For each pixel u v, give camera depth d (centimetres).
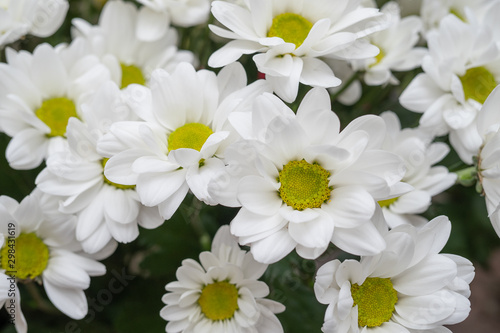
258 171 39
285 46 41
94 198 42
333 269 39
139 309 46
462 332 66
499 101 42
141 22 47
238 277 42
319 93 39
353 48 42
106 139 40
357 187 39
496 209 41
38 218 42
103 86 41
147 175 40
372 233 39
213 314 42
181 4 47
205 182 39
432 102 45
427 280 40
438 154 44
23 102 43
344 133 39
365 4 46
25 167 43
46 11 45
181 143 41
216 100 41
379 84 47
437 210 52
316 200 40
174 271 46
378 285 41
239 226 39
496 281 69
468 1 49
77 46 44
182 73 41
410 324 41
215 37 49
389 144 43
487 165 42
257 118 39
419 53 47
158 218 42
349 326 39
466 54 46
